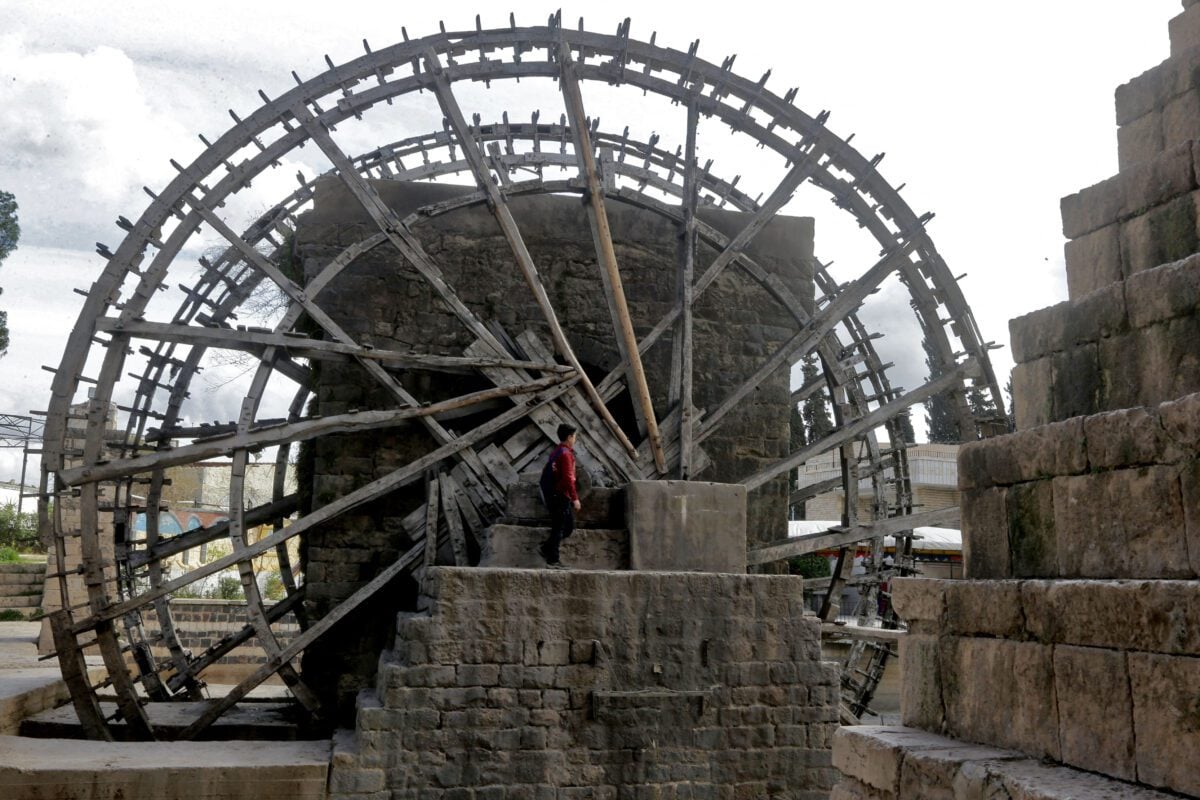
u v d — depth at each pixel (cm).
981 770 363
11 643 2023
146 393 1546
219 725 1312
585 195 1437
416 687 1027
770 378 1647
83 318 1308
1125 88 489
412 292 1535
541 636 1067
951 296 1596
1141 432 365
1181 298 383
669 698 1080
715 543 1205
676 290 1625
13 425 3341
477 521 1354
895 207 1581
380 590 1427
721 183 2091
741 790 1083
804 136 1560
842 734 455
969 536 460
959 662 428
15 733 1241
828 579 1817
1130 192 443
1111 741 346
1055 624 377
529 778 1035
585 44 1495
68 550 2170
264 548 1312
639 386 1420
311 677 1414
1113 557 374
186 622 2264
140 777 968
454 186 1570
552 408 1412
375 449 1472
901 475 1839
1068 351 439
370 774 1003
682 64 1520
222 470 3919
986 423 1611
